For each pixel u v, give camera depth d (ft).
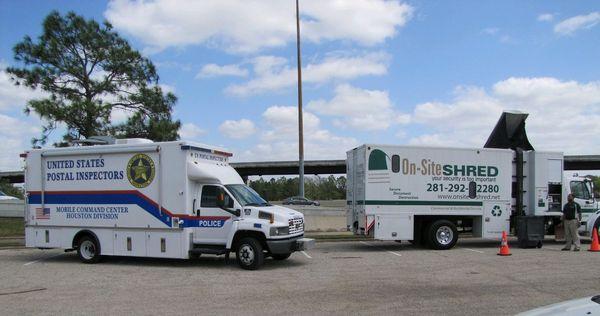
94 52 85.20
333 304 27.84
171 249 43.04
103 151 45.78
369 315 25.32
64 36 84.23
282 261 45.57
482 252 52.26
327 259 46.96
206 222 42.83
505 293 30.37
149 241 43.88
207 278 36.96
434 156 55.77
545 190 59.41
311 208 83.35
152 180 44.04
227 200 42.55
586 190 63.21
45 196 48.08
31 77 80.74
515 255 49.32
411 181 55.06
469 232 59.00
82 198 46.57
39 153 48.37
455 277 36.29
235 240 41.96
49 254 53.88
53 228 47.60
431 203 55.42
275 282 34.96
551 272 38.22
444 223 55.26
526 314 16.15
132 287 33.58
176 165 43.29
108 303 28.58
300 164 82.33
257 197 44.80
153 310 26.78
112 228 45.21
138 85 88.12
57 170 47.78
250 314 25.72
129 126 84.17
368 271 39.47
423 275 37.29
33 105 77.41
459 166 56.39
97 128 82.12
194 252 42.75
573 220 53.52
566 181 60.90
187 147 42.93
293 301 28.71
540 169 59.41
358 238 67.97
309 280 35.60
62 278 37.52
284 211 42.57
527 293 30.35
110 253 45.16
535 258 46.78
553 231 61.26
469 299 28.78
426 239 55.62
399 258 47.42
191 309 26.94
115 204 45.29
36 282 35.81
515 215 60.03
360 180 55.62
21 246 60.39
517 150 60.34
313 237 69.00
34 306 27.94
